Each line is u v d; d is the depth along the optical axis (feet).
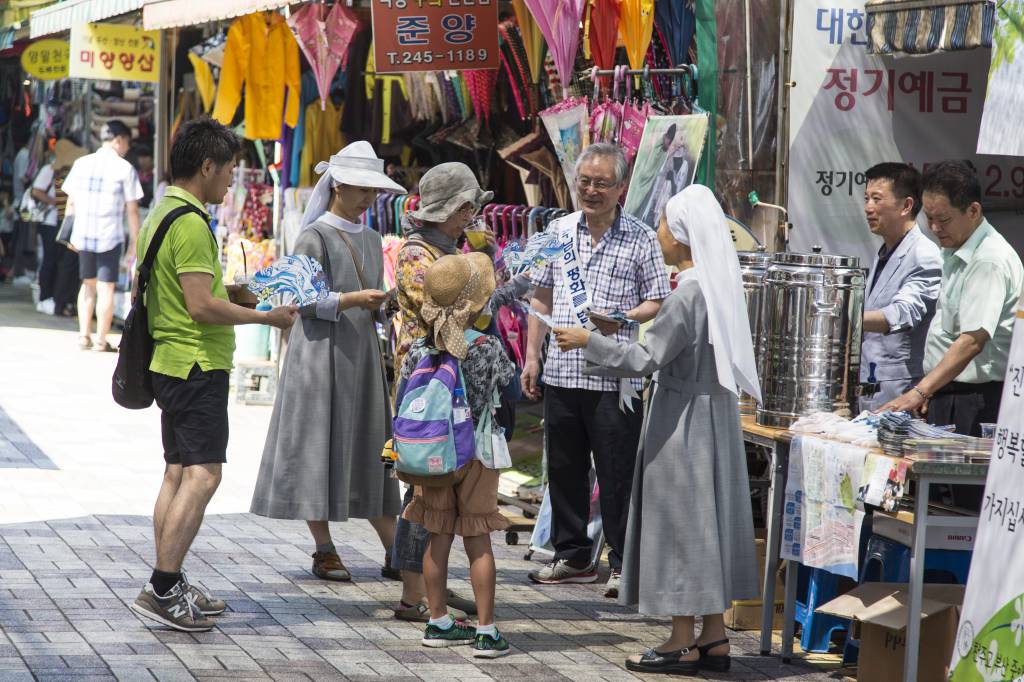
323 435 64.59
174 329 55.57
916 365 63.82
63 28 144.56
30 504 77.77
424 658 54.19
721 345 51.47
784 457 56.39
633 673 53.57
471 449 53.78
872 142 73.26
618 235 64.59
